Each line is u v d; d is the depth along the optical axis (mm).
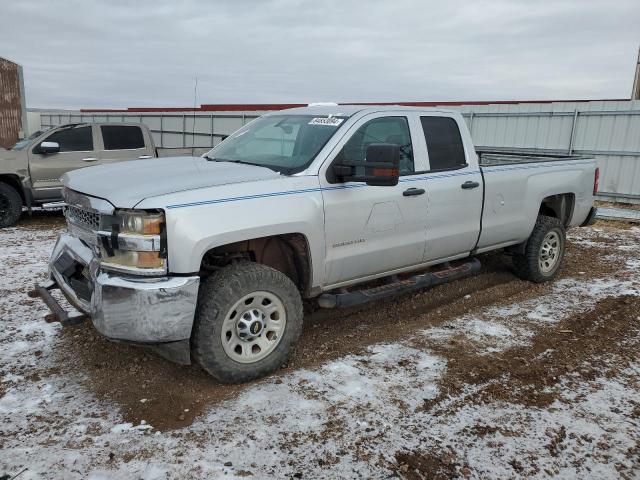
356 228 4164
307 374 3857
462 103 18875
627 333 4738
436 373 3906
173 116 24750
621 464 2939
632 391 3725
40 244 7812
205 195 3404
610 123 13625
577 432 3223
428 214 4672
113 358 4023
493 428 3242
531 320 5012
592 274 6625
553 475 2840
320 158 3988
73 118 31312
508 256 6797
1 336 4371
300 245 3949
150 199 3238
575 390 3719
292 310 3818
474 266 5391
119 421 3229
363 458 2930
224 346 3527
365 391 3629
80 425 3176
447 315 5109
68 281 3838
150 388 3621
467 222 5055
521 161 5980
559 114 14477
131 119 27234
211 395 3543
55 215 10602
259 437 3092
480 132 16281
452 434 3172
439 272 5117
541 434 3193
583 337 4625
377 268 4480
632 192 13469
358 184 4160
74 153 9812
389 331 4688
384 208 4324
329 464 2875
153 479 2721
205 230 3312
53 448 2949
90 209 3523
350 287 5160
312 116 4543
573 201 6270
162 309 3207
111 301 3211
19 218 9422
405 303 5426
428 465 2893
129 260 3260
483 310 5258
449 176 4836
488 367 4020
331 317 4992
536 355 4250
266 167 4059
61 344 4250
